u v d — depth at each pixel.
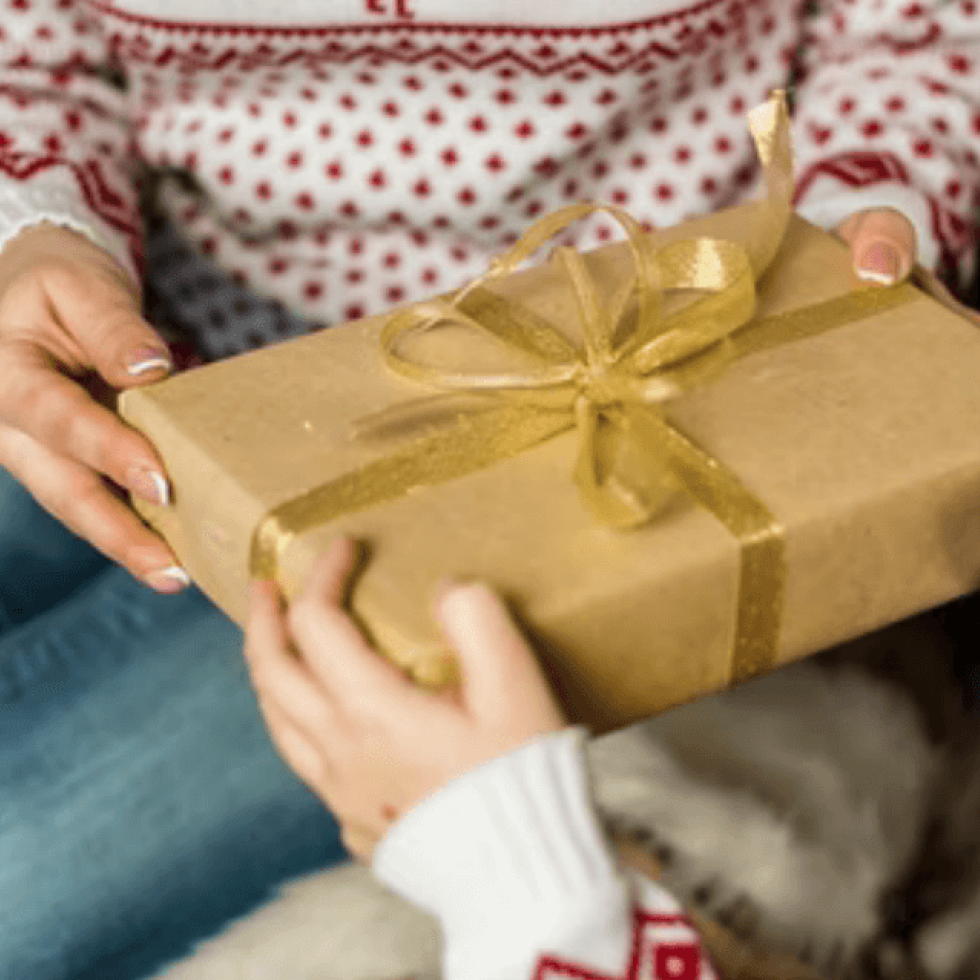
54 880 1.16
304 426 1.09
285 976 1.10
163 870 1.16
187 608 1.28
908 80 1.38
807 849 1.10
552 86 1.33
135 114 1.38
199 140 1.36
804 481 1.06
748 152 1.39
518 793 0.96
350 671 0.98
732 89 1.38
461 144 1.34
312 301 1.39
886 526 1.06
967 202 1.35
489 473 1.07
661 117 1.38
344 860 1.15
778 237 1.16
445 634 0.99
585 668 1.03
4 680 1.25
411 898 0.98
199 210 1.38
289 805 1.18
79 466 1.18
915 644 1.17
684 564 1.03
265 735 1.21
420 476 1.07
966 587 1.11
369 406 1.10
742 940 1.08
